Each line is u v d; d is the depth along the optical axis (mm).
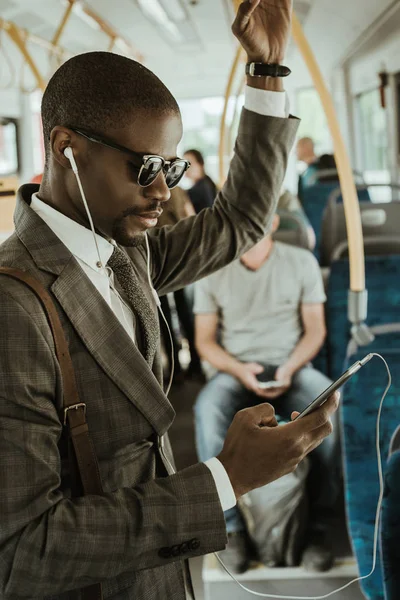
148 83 893
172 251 1233
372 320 2688
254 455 876
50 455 828
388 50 6184
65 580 797
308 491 2303
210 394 2566
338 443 2285
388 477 1229
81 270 932
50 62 3414
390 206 3900
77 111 884
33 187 1047
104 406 918
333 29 7062
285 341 2635
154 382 955
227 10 6422
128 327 1006
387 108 6488
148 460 999
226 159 3006
